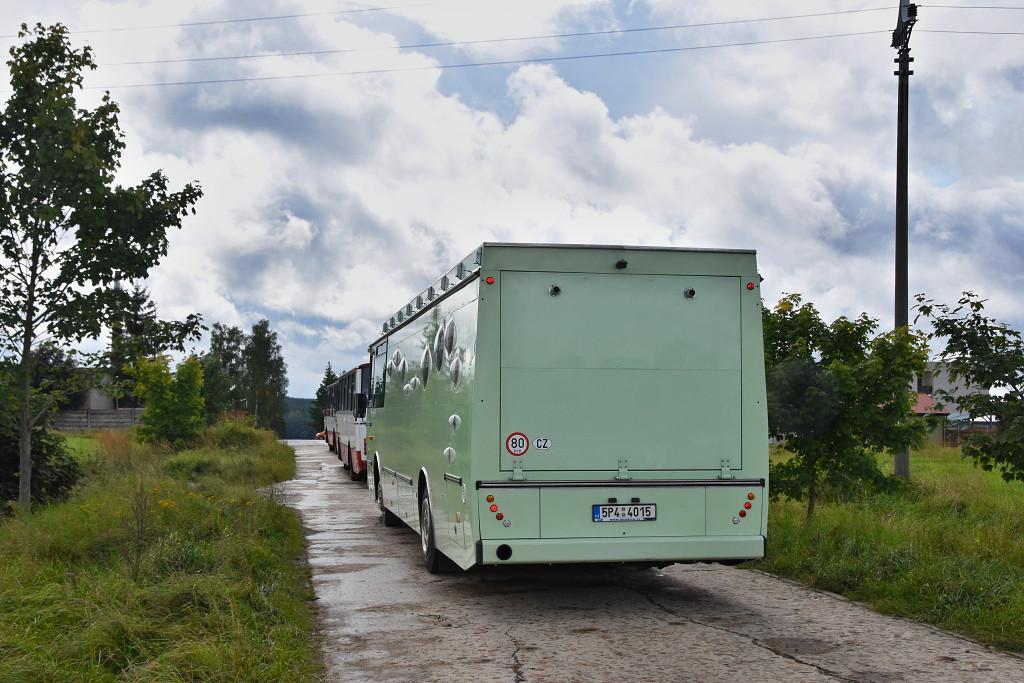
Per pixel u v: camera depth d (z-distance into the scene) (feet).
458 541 29.19
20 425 40.63
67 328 38.86
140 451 83.46
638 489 27.71
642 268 28.27
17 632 19.52
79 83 40.01
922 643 23.12
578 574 34.58
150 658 18.74
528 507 27.20
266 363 337.52
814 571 32.45
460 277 30.14
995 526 36.73
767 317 39.68
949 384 38.01
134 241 40.78
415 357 39.78
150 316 43.83
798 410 37.32
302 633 23.81
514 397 27.43
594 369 27.81
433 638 24.30
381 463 51.62
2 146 38.88
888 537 34.17
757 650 22.54
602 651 22.66
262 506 46.03
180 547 29.53
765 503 28.30
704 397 28.30
